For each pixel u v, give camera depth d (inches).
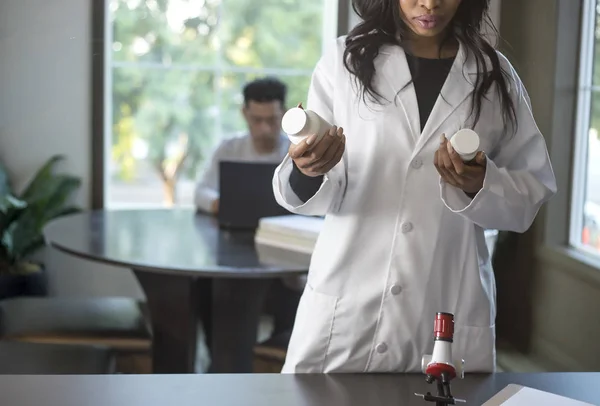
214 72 166.4
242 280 99.0
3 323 96.0
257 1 166.2
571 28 123.5
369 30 60.1
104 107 155.5
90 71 153.9
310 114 51.6
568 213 127.8
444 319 43.9
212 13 165.2
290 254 94.7
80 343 94.0
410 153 58.9
